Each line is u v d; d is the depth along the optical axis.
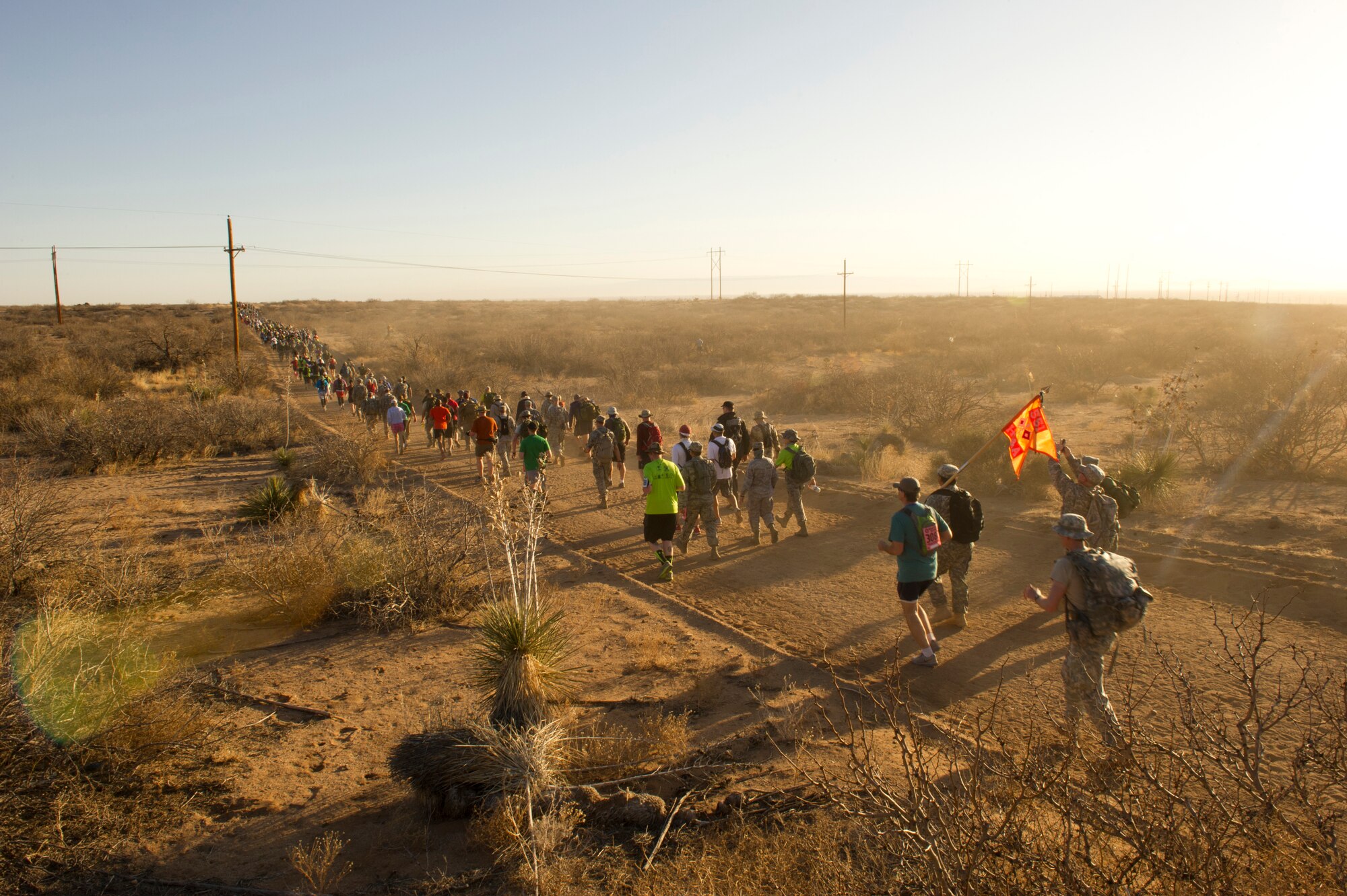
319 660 7.57
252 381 35.78
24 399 24.73
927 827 3.21
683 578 9.91
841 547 10.81
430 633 8.20
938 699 6.25
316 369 36.12
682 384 31.30
